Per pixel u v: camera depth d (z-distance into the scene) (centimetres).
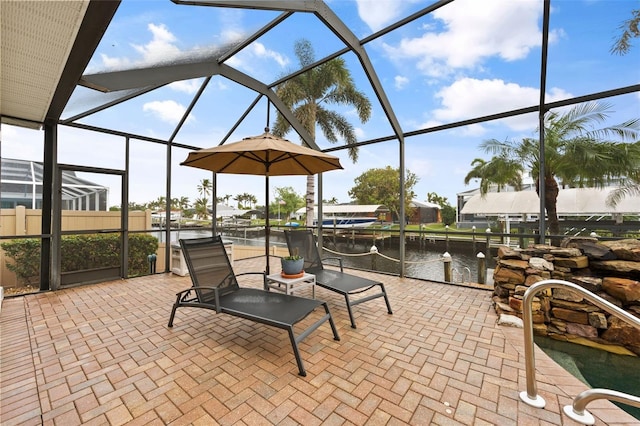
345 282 388
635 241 379
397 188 2195
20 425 181
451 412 195
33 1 197
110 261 564
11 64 286
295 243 464
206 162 417
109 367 250
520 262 393
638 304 318
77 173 521
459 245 1609
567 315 344
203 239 361
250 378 234
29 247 488
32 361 260
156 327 337
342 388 221
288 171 488
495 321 357
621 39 398
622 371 282
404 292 487
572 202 663
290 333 244
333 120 1043
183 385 224
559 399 207
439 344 295
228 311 282
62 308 402
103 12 212
